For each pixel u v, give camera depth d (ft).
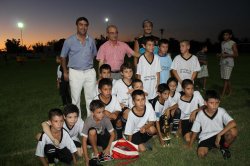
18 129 19.67
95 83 21.01
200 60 33.91
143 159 14.55
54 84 43.75
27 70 76.89
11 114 24.34
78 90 20.51
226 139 14.82
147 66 19.90
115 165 14.14
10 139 17.67
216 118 15.28
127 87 18.71
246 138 16.65
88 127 15.05
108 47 21.29
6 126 20.58
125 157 14.67
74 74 20.12
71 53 19.93
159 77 20.40
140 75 20.06
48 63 110.32
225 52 28.22
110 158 14.67
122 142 15.21
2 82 49.73
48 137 13.80
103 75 19.26
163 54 21.62
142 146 15.81
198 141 16.29
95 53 20.97
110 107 17.38
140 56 20.12
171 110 18.42
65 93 26.20
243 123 19.12
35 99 30.96
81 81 20.30
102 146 15.92
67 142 14.20
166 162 13.98
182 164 13.73
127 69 18.33
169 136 17.51
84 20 19.07
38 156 14.23
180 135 17.89
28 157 15.01
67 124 15.08
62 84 25.90
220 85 36.70
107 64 19.48
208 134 15.38
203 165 13.64
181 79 21.63
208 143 15.10
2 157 15.03
